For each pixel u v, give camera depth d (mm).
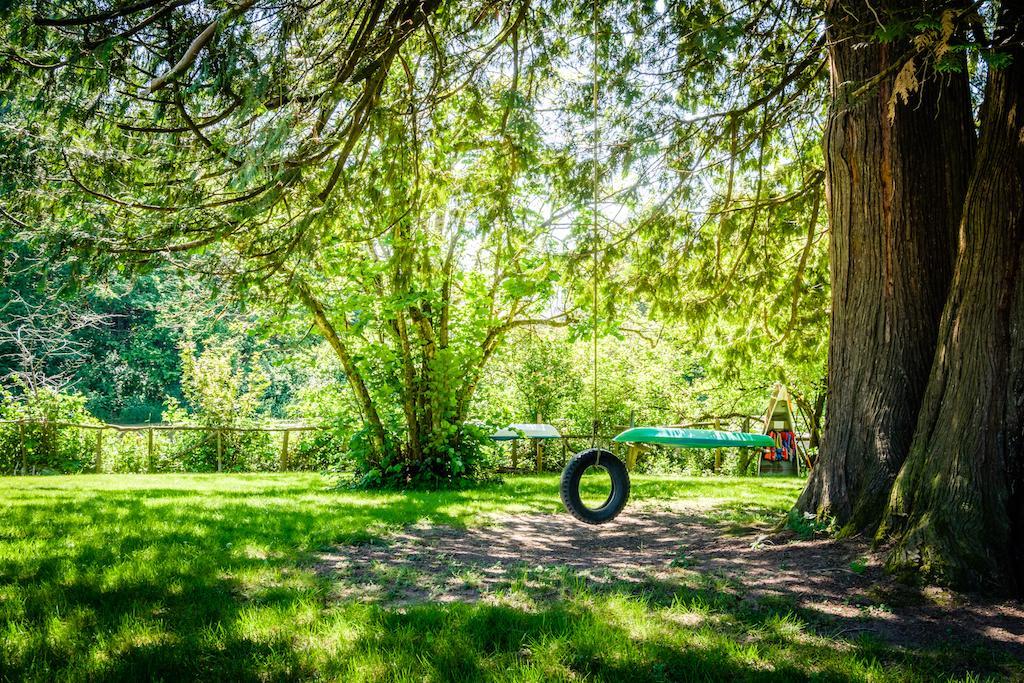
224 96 4973
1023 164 4805
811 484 6125
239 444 16469
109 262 5242
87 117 4727
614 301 9508
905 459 5465
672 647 3650
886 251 5809
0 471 14492
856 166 5941
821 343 10391
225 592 4641
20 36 4461
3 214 5289
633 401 17922
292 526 7105
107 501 8758
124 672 3307
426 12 5750
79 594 4453
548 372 17516
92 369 32156
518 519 8102
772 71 8039
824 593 4617
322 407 13703
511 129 6094
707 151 8484
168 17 4879
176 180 5594
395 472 11648
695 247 9609
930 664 3537
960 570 4539
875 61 5828
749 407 19656
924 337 5691
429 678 3297
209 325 10656
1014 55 4805
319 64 5312
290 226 5828
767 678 3326
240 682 3262
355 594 4723
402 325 11594
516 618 4055
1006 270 4832
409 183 6348
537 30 6969
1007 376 4781
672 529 7418
